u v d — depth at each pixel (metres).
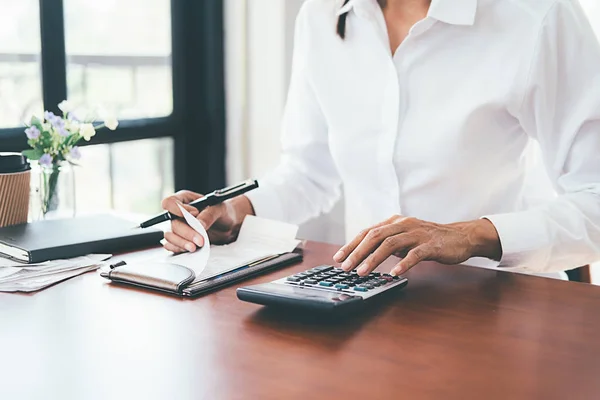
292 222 1.47
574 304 0.96
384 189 1.42
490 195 1.36
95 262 1.16
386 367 0.76
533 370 0.75
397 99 1.34
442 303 0.96
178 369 0.76
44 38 1.98
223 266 1.11
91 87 2.20
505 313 0.92
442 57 1.32
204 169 2.56
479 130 1.29
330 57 1.43
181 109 2.47
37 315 0.93
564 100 1.23
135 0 2.29
